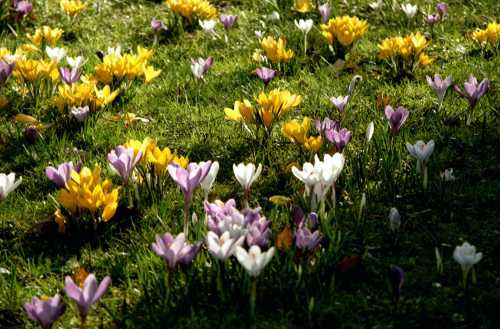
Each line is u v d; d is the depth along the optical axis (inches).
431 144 82.5
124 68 105.3
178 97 107.7
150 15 147.3
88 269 77.9
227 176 90.4
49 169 81.6
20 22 135.5
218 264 72.6
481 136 93.7
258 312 71.8
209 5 149.6
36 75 102.6
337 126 89.8
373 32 135.3
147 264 76.6
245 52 126.7
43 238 81.9
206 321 71.1
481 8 146.7
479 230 79.9
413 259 76.4
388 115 86.7
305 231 71.7
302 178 76.6
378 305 72.2
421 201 83.8
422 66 114.7
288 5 148.3
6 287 75.4
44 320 67.0
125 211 83.6
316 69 115.3
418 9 144.8
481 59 116.2
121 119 99.8
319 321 70.7
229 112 93.2
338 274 74.9
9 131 97.0
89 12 147.3
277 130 97.1
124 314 72.5
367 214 82.3
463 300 71.9
